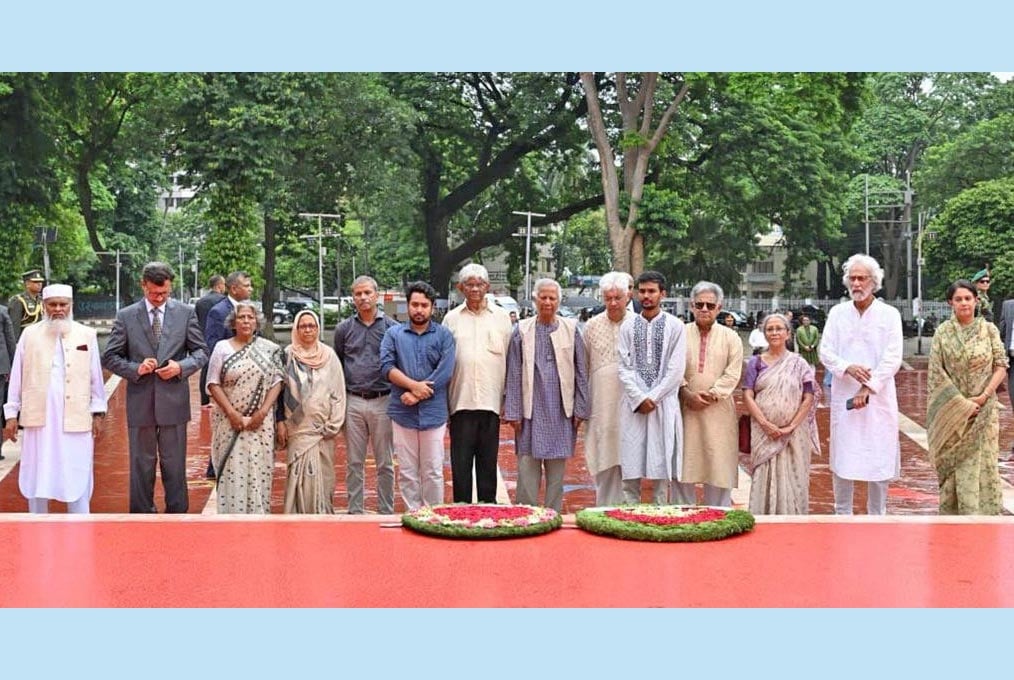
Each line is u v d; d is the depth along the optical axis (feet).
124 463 40.34
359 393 28.91
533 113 115.14
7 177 101.09
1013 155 157.69
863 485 36.94
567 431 27.61
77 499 28.37
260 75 97.14
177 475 28.55
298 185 103.71
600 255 230.68
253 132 94.94
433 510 25.67
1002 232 147.23
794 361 27.55
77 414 28.30
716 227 158.81
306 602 19.69
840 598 20.02
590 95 90.79
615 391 27.91
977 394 28.30
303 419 27.37
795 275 244.83
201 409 57.06
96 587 20.61
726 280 182.60
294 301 223.51
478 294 27.81
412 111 105.60
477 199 136.15
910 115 176.24
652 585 20.75
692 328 27.89
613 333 28.12
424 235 142.10
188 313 28.78
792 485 27.48
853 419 27.63
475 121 123.03
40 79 100.94
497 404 27.68
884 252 181.06
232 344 27.32
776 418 27.35
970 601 19.92
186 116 98.48
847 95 88.02
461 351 27.63
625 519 24.79
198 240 246.27
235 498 26.96
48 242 74.02
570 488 36.40
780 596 20.10
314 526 25.45
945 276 155.63
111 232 208.44
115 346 28.19
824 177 116.88
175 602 19.70
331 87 100.78
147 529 25.08
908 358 115.55
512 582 20.93
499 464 41.83
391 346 27.37
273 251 127.65
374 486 35.76
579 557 22.74
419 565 22.09
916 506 33.50
